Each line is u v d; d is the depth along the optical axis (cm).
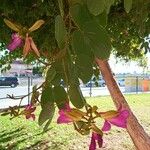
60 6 146
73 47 144
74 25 147
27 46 167
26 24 515
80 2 147
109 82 462
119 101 462
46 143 915
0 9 496
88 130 137
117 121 135
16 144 920
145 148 466
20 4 493
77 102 149
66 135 980
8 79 2608
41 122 165
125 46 627
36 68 598
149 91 2877
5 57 742
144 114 1440
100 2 143
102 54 143
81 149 860
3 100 1698
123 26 558
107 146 865
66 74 153
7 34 532
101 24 149
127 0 156
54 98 162
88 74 148
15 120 1219
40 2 470
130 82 2745
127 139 923
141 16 298
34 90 168
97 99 2008
